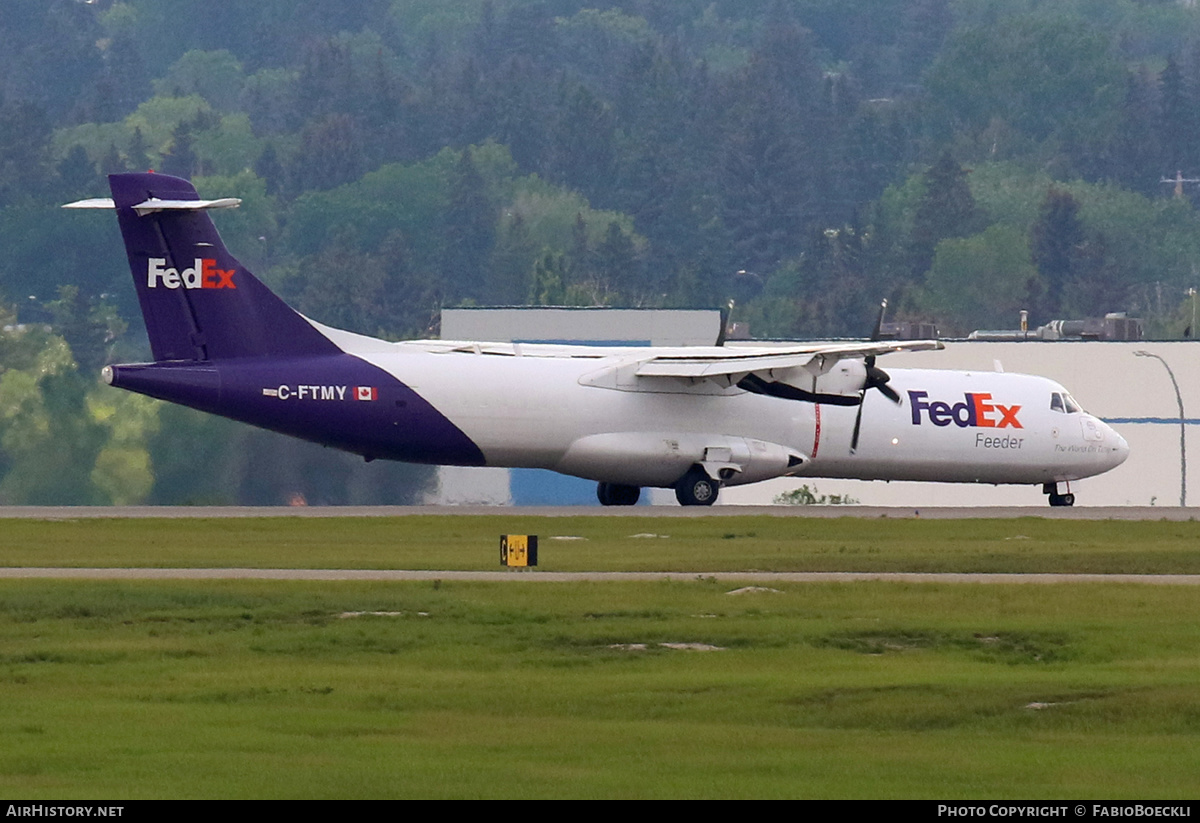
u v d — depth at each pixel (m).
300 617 89.69
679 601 96.50
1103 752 60.97
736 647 83.00
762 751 60.12
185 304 145.62
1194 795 54.75
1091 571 116.12
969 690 70.94
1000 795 54.34
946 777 56.66
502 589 99.94
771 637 85.12
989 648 83.69
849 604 96.62
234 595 95.69
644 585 102.38
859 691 70.81
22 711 66.62
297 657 79.69
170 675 74.81
